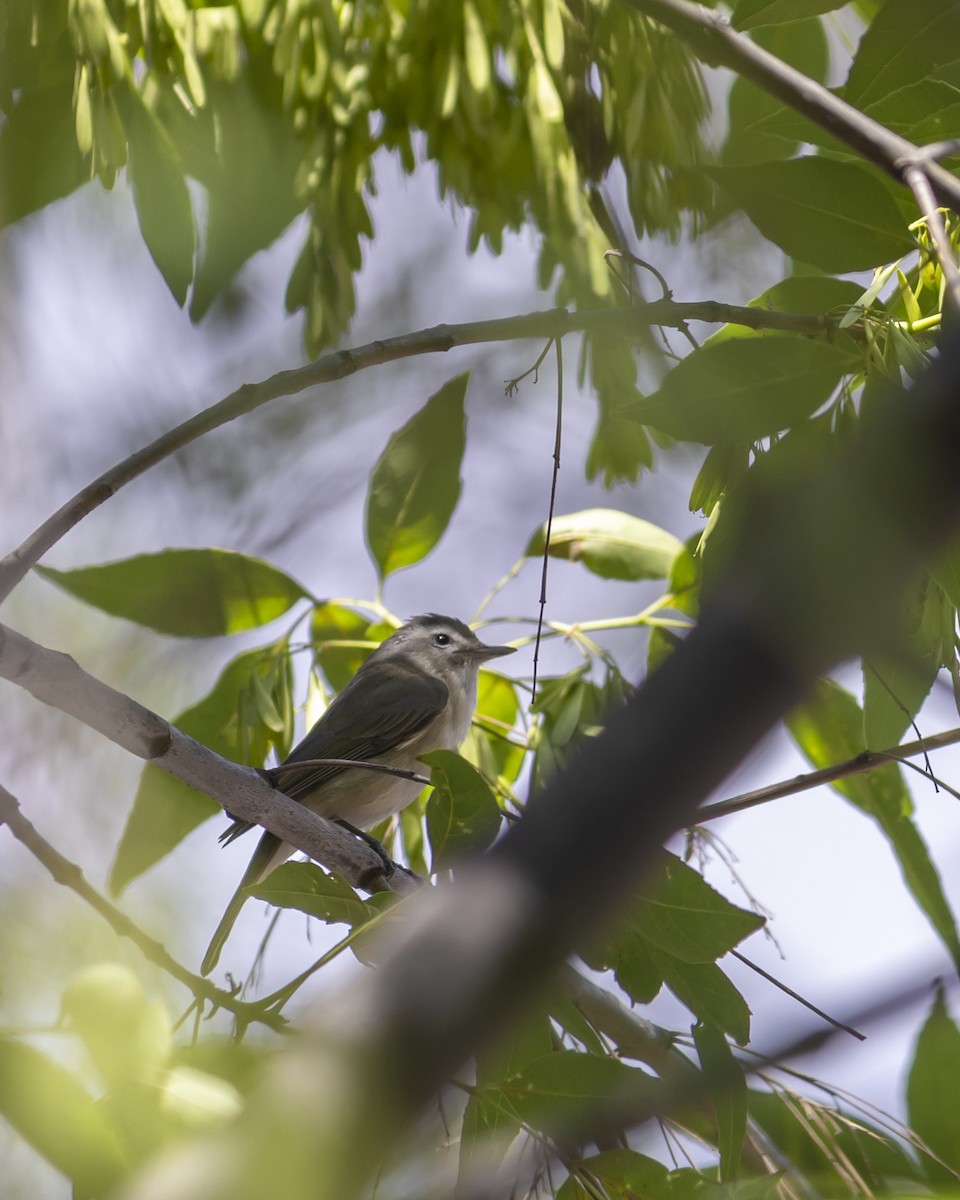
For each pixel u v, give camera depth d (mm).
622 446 8539
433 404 8914
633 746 1832
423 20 7859
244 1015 4203
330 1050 2000
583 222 7863
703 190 7902
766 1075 5742
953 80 5770
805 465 5047
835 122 5227
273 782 6449
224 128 7676
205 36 7660
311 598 8781
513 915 1859
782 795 6258
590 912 1843
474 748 9078
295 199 7895
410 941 1953
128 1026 3531
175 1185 2139
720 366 5211
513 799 8477
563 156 7895
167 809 7699
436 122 8156
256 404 5164
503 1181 4387
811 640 1813
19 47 7496
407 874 6969
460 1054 1886
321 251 8172
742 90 8336
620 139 7812
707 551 5215
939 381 1876
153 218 7367
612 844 1829
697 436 5219
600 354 7844
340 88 7926
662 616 9016
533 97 7848
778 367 5211
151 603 8523
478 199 8367
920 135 5840
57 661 5340
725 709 1809
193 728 8695
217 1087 3432
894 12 5625
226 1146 2121
